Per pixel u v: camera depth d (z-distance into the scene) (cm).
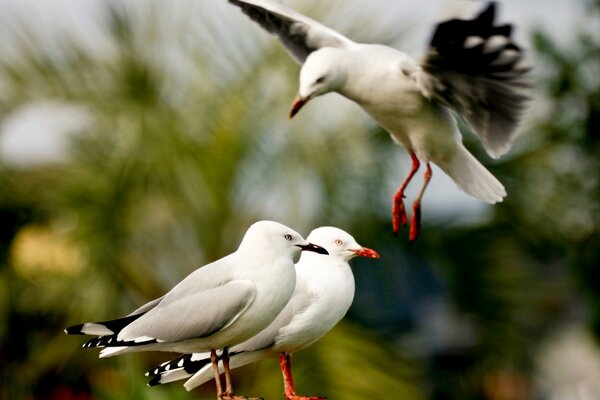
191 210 1389
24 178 1446
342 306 1007
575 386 1778
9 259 1446
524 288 1509
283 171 1396
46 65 1441
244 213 1396
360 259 1470
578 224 1831
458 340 1520
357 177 1402
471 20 835
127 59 1430
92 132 1431
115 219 1388
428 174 977
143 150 1398
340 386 1327
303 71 933
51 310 1412
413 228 980
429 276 1504
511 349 1512
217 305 870
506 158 1534
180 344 888
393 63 920
